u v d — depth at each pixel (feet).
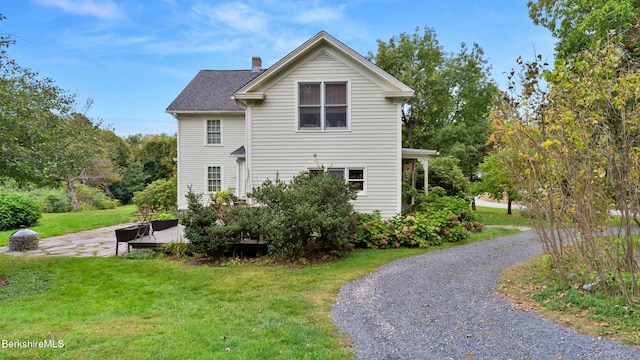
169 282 19.36
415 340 11.46
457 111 78.59
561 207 15.47
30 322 13.29
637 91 12.84
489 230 37.70
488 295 16.05
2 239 33.76
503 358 10.07
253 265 23.36
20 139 20.80
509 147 17.01
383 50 73.97
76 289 18.24
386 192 33.17
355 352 10.64
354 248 28.48
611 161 13.33
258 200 25.75
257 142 33.65
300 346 10.98
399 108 33.01
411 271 21.03
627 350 10.19
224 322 13.17
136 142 147.13
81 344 11.02
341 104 33.45
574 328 11.87
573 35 35.76
